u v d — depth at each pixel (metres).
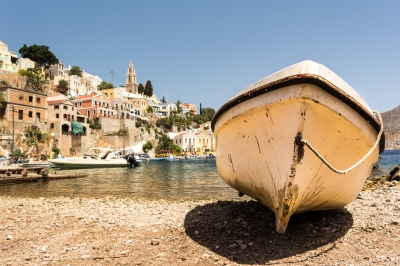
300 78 4.61
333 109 4.83
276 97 4.96
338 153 5.45
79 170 35.00
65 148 55.12
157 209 9.36
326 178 5.57
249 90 5.62
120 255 5.27
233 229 6.62
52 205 10.79
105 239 6.21
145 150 73.31
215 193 15.00
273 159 5.47
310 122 4.85
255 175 6.12
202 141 97.12
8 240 6.29
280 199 5.44
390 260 4.79
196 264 4.86
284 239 5.89
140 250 5.50
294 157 4.99
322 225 6.74
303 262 4.87
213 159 74.44
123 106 83.31
